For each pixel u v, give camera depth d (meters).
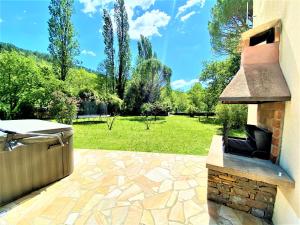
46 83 12.98
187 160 3.74
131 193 2.49
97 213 2.06
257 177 1.82
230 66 10.53
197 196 2.43
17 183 2.30
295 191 1.57
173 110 19.73
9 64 12.77
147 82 17.94
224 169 2.03
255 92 1.93
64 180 2.85
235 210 2.15
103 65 22.20
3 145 2.12
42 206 2.17
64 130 2.88
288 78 1.86
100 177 2.96
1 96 12.77
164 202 2.29
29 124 2.88
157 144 5.43
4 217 1.97
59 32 15.69
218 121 9.68
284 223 1.72
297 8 1.67
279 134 2.03
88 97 14.35
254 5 3.67
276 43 2.13
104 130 8.30
